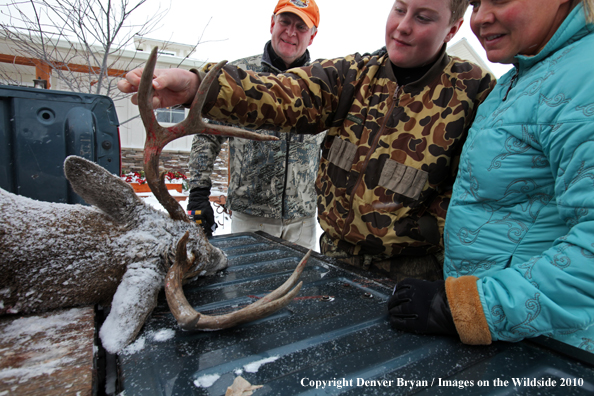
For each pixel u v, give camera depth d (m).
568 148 0.88
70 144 1.80
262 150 2.80
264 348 0.96
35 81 2.11
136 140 9.71
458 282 1.02
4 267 0.99
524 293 0.90
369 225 1.66
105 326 0.98
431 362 0.91
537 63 1.07
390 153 1.63
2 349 0.85
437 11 1.42
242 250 1.97
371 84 1.73
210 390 0.79
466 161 1.21
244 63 2.93
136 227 1.25
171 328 1.07
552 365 0.90
